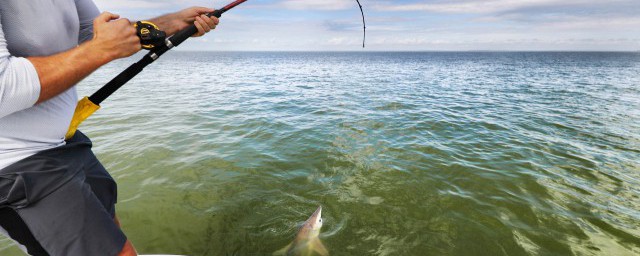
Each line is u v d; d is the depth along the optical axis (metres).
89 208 1.44
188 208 4.28
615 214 4.18
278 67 47.62
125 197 4.48
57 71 1.04
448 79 26.77
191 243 3.64
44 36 1.20
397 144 7.12
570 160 6.12
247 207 4.37
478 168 5.68
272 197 4.65
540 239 3.70
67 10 1.36
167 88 17.84
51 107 1.33
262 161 5.94
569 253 3.46
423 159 6.14
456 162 5.97
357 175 5.41
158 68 38.38
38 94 1.02
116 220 1.97
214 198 4.56
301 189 4.90
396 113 10.88
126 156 6.03
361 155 6.37
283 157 6.19
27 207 1.27
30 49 1.18
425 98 14.93
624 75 30.81
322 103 13.05
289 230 3.92
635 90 18.05
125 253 1.56
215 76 27.75
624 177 5.32
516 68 46.19
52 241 1.36
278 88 18.89
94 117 9.51
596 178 5.29
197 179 5.11
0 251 3.28
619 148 6.90
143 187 4.78
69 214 1.37
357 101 13.70
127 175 5.20
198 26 1.73
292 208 4.38
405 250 3.57
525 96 15.84
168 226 3.90
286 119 9.71
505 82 23.98
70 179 1.40
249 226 3.98
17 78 0.96
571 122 9.54
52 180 1.32
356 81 24.30
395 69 43.84
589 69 42.09
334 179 5.25
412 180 5.21
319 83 22.47
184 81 22.41
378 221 4.11
